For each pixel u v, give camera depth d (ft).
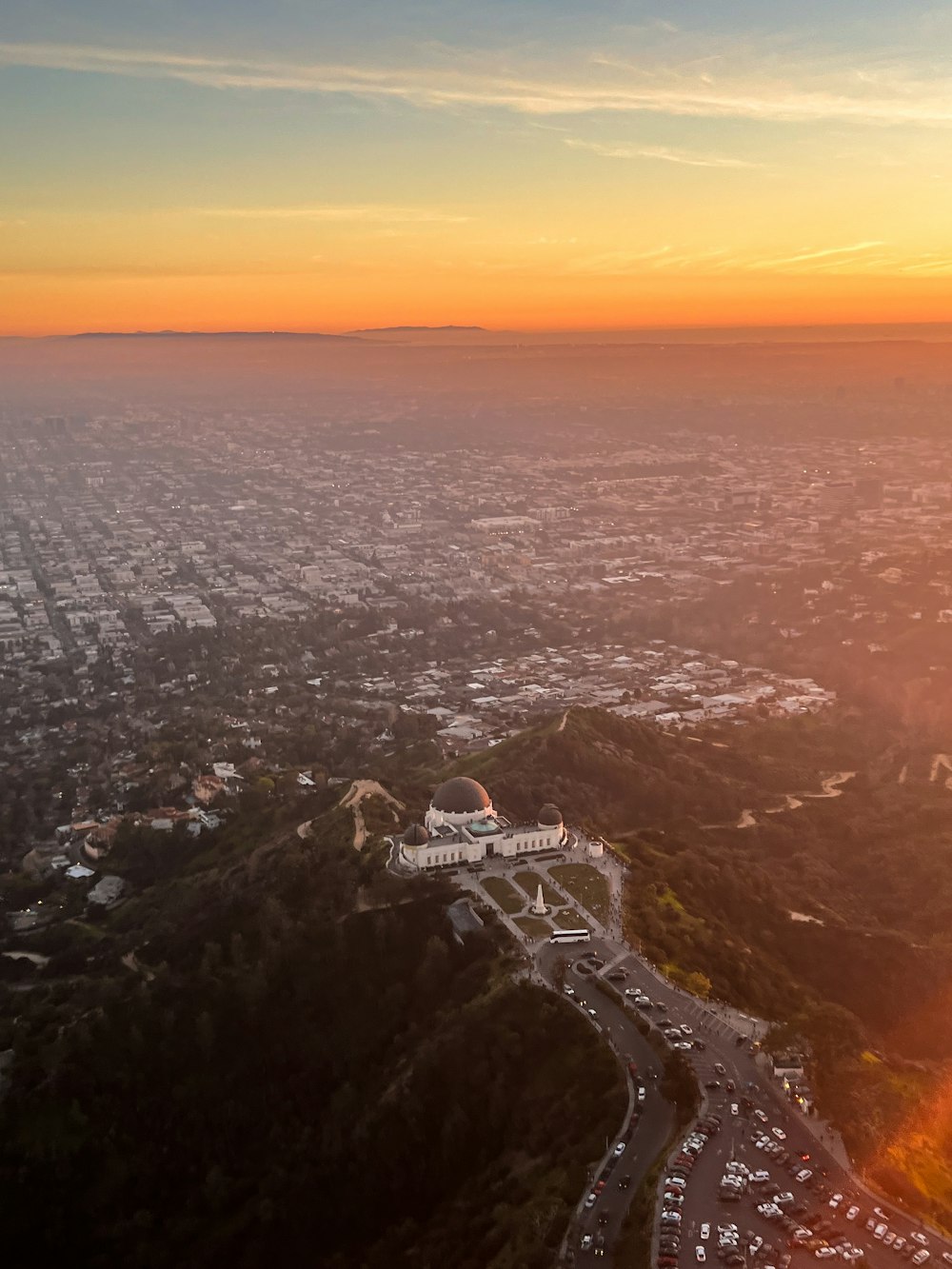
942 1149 614.75
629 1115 618.85
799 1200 550.36
